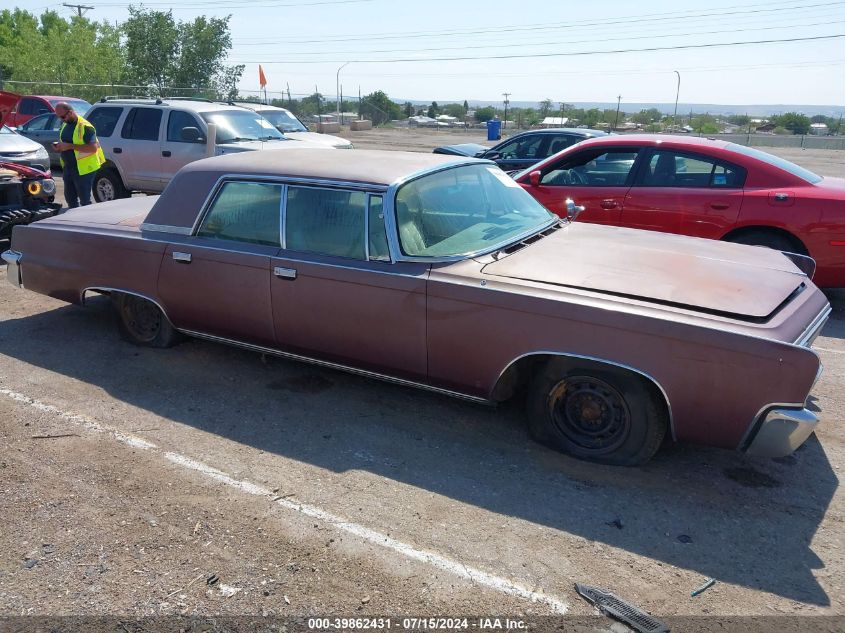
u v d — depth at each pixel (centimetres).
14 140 1184
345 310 429
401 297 407
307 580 296
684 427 353
